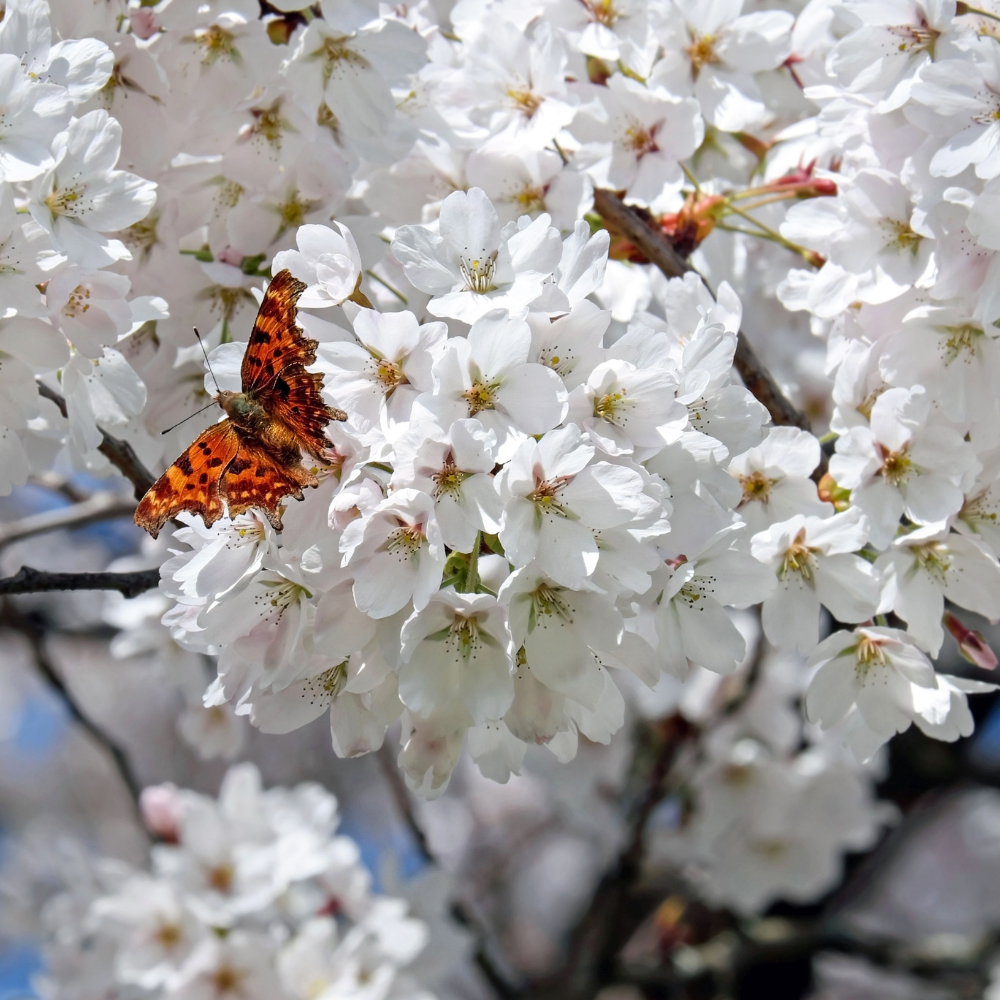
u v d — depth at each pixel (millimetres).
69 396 576
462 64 638
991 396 568
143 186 561
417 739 526
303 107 604
